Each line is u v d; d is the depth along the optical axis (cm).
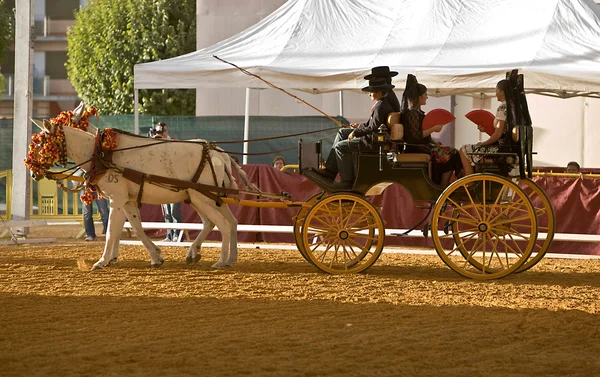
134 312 1059
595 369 796
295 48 1955
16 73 2222
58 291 1223
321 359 816
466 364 812
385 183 1427
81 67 4672
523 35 1873
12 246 1950
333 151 1459
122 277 1367
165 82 1850
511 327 984
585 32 1872
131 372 760
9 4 6344
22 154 2200
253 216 1981
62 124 1455
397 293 1231
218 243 1892
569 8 1931
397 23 1988
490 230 1395
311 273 1442
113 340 892
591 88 1667
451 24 1939
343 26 2012
